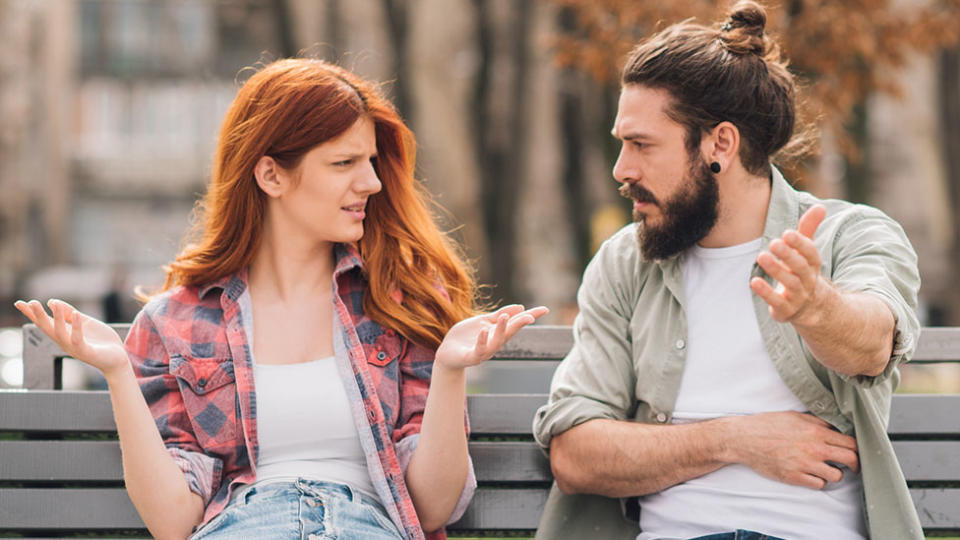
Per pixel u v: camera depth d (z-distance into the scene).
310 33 21.52
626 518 3.74
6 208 43.19
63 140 46.19
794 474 3.39
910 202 34.25
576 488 3.65
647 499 3.64
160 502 3.44
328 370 3.67
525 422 3.99
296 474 3.57
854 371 3.18
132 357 3.75
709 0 11.45
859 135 16.42
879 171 34.22
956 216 27.02
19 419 3.94
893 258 3.43
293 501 3.45
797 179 3.93
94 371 16.36
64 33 45.91
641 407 3.73
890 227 3.56
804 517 3.41
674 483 3.53
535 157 25.45
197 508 3.52
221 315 3.75
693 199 3.56
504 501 3.96
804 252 2.84
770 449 3.40
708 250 3.67
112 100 50.47
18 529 3.90
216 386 3.64
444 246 3.93
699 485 3.51
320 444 3.62
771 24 9.94
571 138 25.66
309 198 3.67
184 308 3.77
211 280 3.77
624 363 3.75
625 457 3.53
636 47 3.69
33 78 44.06
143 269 50.00
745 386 3.55
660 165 3.56
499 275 22.48
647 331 3.69
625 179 3.63
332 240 3.71
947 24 11.48
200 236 3.98
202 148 50.59
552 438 3.72
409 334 3.75
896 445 3.93
